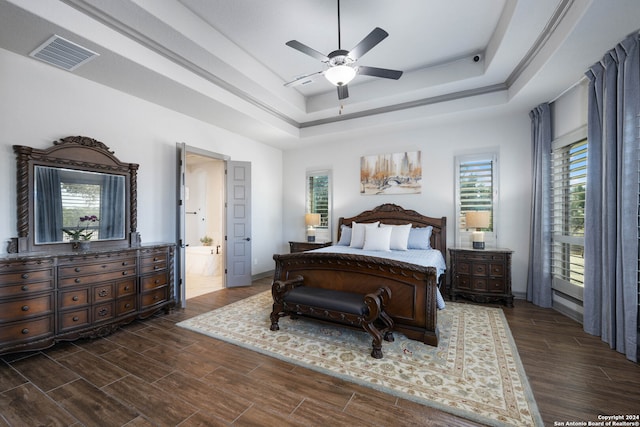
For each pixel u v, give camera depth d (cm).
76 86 311
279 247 641
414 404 185
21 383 210
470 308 382
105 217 331
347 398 192
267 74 400
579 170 334
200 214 704
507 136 441
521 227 431
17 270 239
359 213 557
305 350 260
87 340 284
